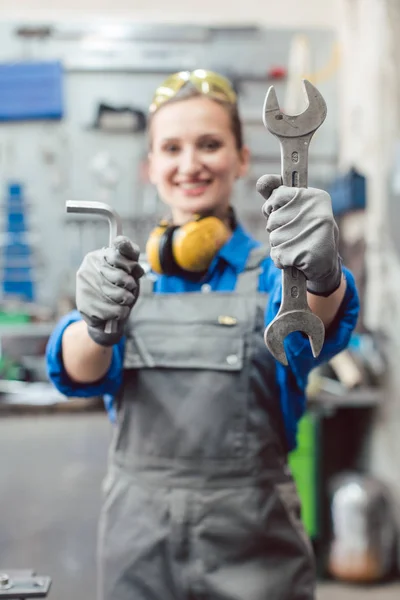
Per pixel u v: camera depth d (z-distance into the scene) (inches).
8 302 123.4
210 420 45.7
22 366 113.1
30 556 94.8
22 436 103.7
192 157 46.2
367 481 106.6
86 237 130.3
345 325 40.2
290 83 131.6
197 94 46.7
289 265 32.1
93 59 129.8
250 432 45.8
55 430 104.3
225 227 48.1
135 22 130.6
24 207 129.6
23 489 102.1
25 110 129.4
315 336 32.6
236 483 45.4
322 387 107.0
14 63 129.0
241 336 46.3
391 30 106.9
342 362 107.7
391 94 107.0
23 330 113.3
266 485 45.8
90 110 130.7
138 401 46.9
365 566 102.3
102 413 104.5
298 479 103.0
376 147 110.3
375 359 109.3
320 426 104.2
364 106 116.9
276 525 45.8
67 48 129.7
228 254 48.3
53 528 98.1
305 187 32.6
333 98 132.9
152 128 48.8
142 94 131.1
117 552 46.5
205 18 133.5
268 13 134.3
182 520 45.1
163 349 46.7
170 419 46.1
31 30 129.0
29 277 128.8
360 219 115.5
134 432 47.1
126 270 37.0
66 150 130.7
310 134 32.3
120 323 37.8
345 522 103.0
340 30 131.2
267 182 32.5
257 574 44.8
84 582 92.7
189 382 46.3
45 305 129.2
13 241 128.9
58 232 130.2
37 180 130.6
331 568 104.4
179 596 45.5
